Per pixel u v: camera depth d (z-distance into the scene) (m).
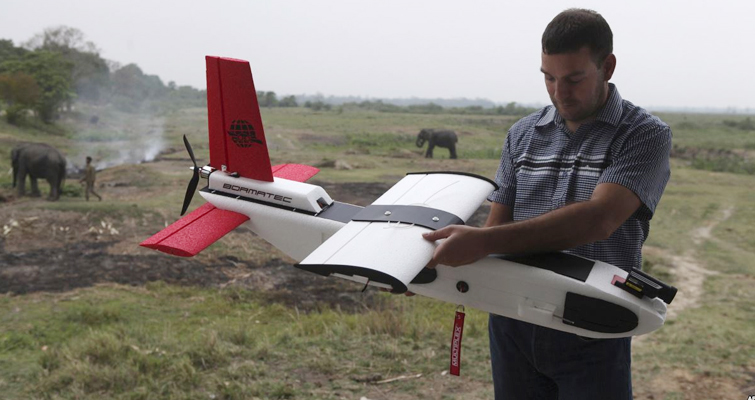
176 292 8.12
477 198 2.67
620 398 2.29
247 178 3.40
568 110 2.07
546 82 2.11
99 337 5.35
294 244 3.22
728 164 27.42
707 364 5.04
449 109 113.81
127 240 10.40
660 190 2.10
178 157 26.72
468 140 41.66
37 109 46.34
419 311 7.39
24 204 13.00
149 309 7.36
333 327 5.89
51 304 7.32
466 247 1.99
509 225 2.00
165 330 6.09
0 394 4.50
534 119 2.45
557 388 2.58
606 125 2.14
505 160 2.57
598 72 2.01
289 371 4.78
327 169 22.22
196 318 7.06
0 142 29.58
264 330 6.60
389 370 4.79
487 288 2.45
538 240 1.97
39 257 9.28
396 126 54.41
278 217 3.21
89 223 11.12
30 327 6.45
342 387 4.48
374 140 39.78
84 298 7.61
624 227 2.27
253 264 9.59
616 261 2.31
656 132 2.05
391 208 2.50
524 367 2.54
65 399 4.32
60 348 5.50
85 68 82.25
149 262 9.26
